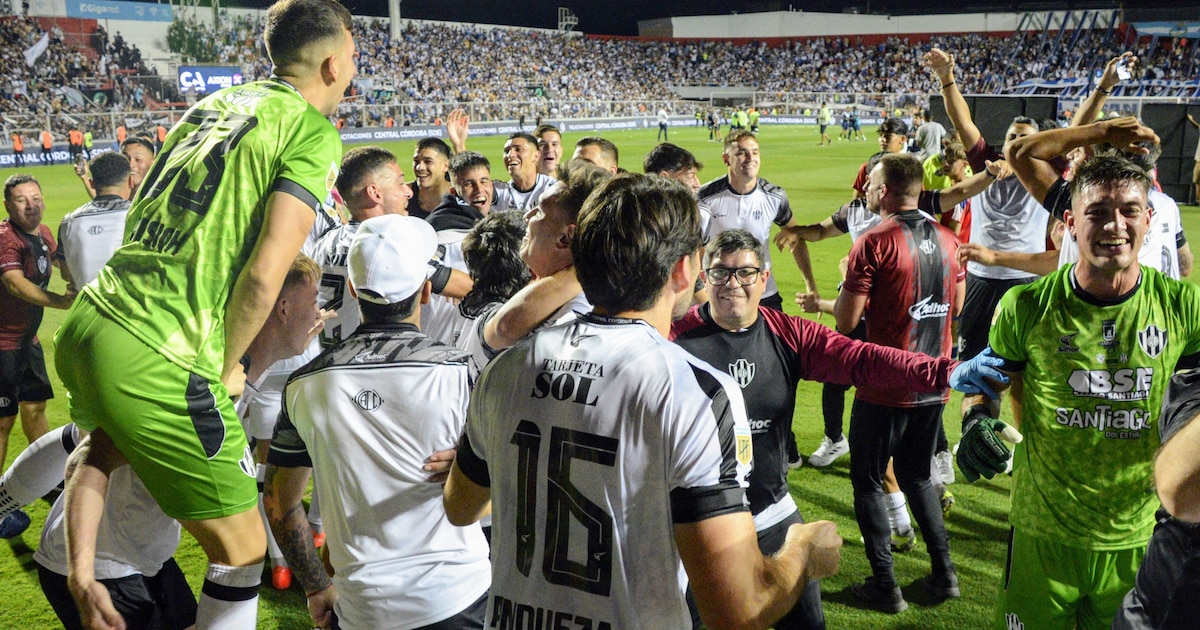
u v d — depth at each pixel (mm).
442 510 2516
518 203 6727
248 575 2768
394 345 2500
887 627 3738
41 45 35812
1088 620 2832
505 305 2361
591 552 1675
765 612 1645
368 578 2479
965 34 55812
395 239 2520
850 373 2922
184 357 2551
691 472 1610
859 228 6012
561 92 52688
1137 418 2633
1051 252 4348
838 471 5496
